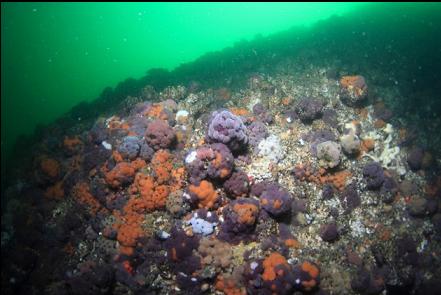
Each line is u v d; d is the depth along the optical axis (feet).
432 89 5.06
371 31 8.59
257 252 3.07
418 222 3.69
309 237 3.31
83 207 3.87
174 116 4.35
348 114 4.43
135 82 6.97
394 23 9.32
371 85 5.05
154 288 3.18
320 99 4.39
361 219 3.58
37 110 19.69
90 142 4.59
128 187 3.68
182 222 3.28
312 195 3.53
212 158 3.16
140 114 4.59
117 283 3.21
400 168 4.01
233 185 3.18
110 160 3.88
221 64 7.77
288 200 3.15
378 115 4.46
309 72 5.37
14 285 3.59
